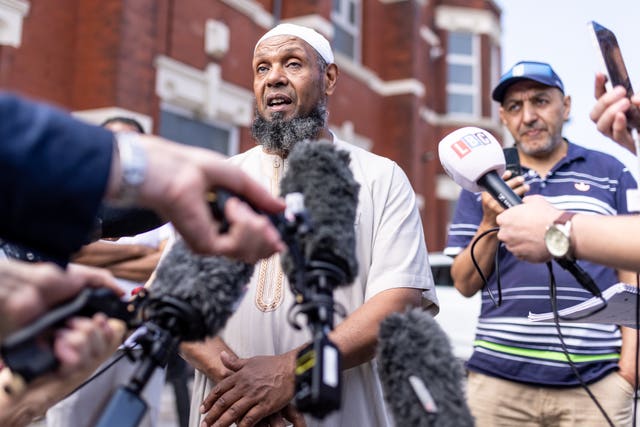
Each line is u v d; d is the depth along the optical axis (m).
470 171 1.87
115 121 3.29
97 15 6.48
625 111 1.50
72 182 0.81
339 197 1.14
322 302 1.01
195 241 0.91
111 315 0.95
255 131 2.19
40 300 0.82
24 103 0.83
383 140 11.77
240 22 8.41
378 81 11.61
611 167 2.62
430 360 1.09
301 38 2.22
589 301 1.83
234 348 1.93
